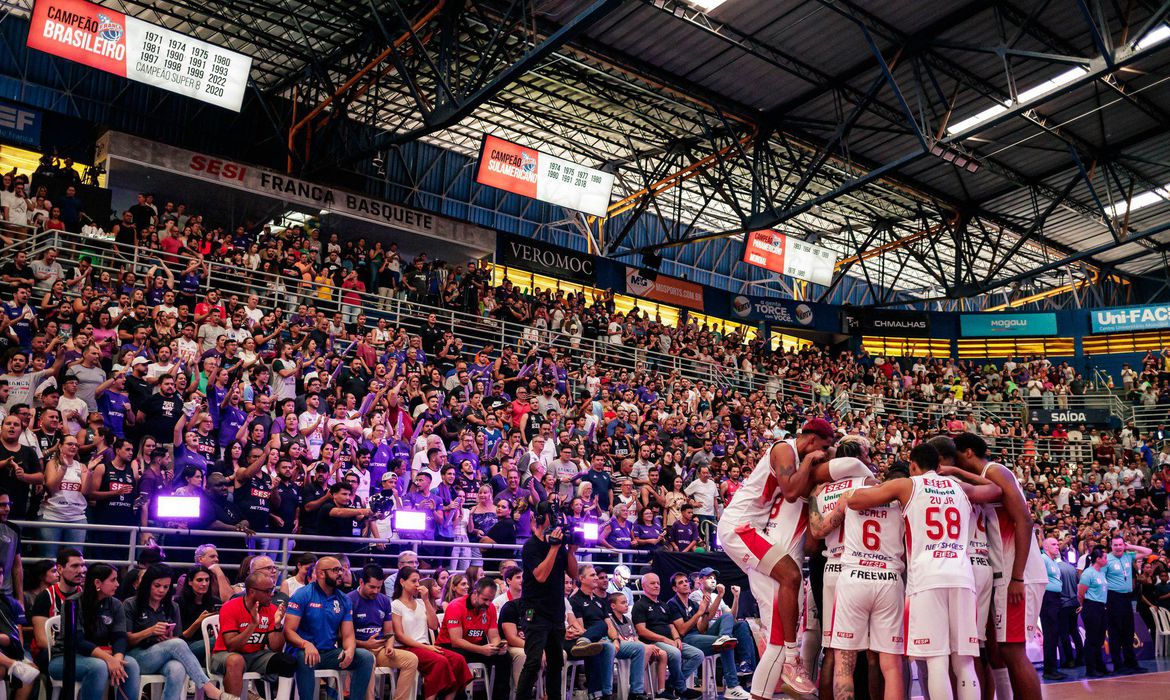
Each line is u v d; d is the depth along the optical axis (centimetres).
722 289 3678
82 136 2431
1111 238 3641
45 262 1673
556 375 2130
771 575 680
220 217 2577
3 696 732
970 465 738
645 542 1473
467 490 1404
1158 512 2530
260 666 852
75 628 738
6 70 2528
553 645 888
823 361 3369
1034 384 3462
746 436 2344
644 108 2778
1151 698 1024
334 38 2519
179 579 995
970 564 664
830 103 2577
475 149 3291
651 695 1133
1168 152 2900
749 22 2192
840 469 669
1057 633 1358
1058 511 2442
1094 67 1959
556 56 2322
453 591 1029
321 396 1571
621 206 3306
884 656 657
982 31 2233
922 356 3878
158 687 825
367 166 3005
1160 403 3325
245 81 2139
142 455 1127
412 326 2241
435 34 2241
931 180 3091
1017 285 4297
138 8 2464
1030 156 2920
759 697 671
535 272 3023
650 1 2055
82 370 1313
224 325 1711
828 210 3491
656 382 2366
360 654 902
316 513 1148
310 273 2166
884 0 2102
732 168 2973
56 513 1011
